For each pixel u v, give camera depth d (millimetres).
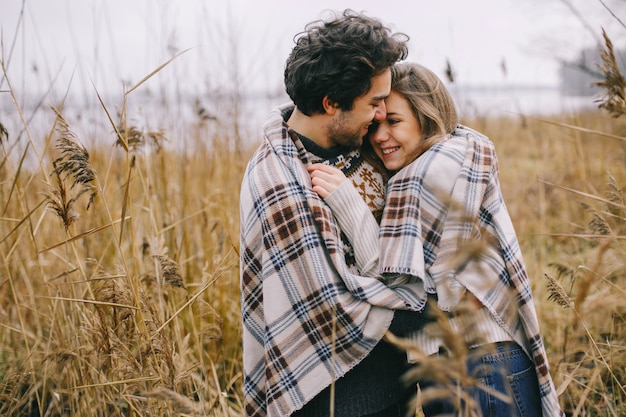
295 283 1541
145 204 2707
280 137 1623
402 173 1638
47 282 2029
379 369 1581
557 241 3354
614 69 1562
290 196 1554
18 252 2551
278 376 1546
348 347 1501
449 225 1545
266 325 1563
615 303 1352
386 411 1589
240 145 3260
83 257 2535
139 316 1860
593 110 3162
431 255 1570
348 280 1492
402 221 1573
